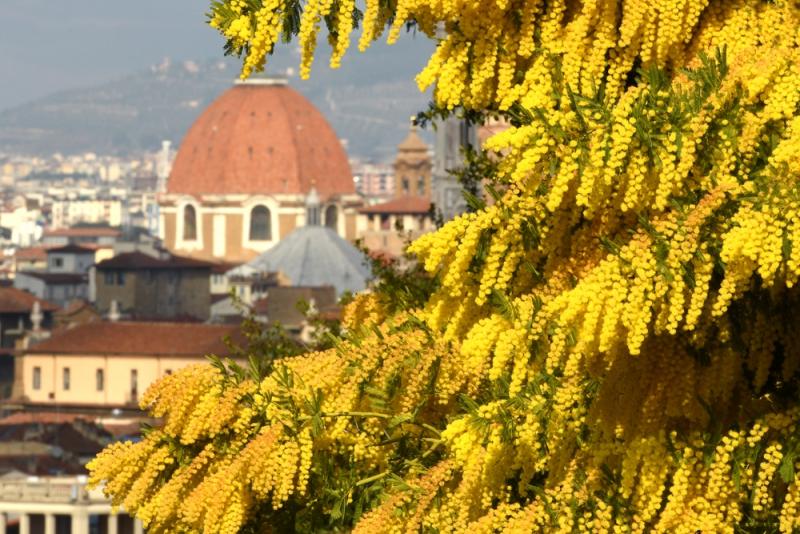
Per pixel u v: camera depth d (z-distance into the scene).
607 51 20.70
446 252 19.89
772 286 18.64
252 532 23.58
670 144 18.28
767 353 19.33
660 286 17.80
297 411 22.56
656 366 19.34
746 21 20.41
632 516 19.42
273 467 22.20
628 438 19.55
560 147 18.66
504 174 19.83
